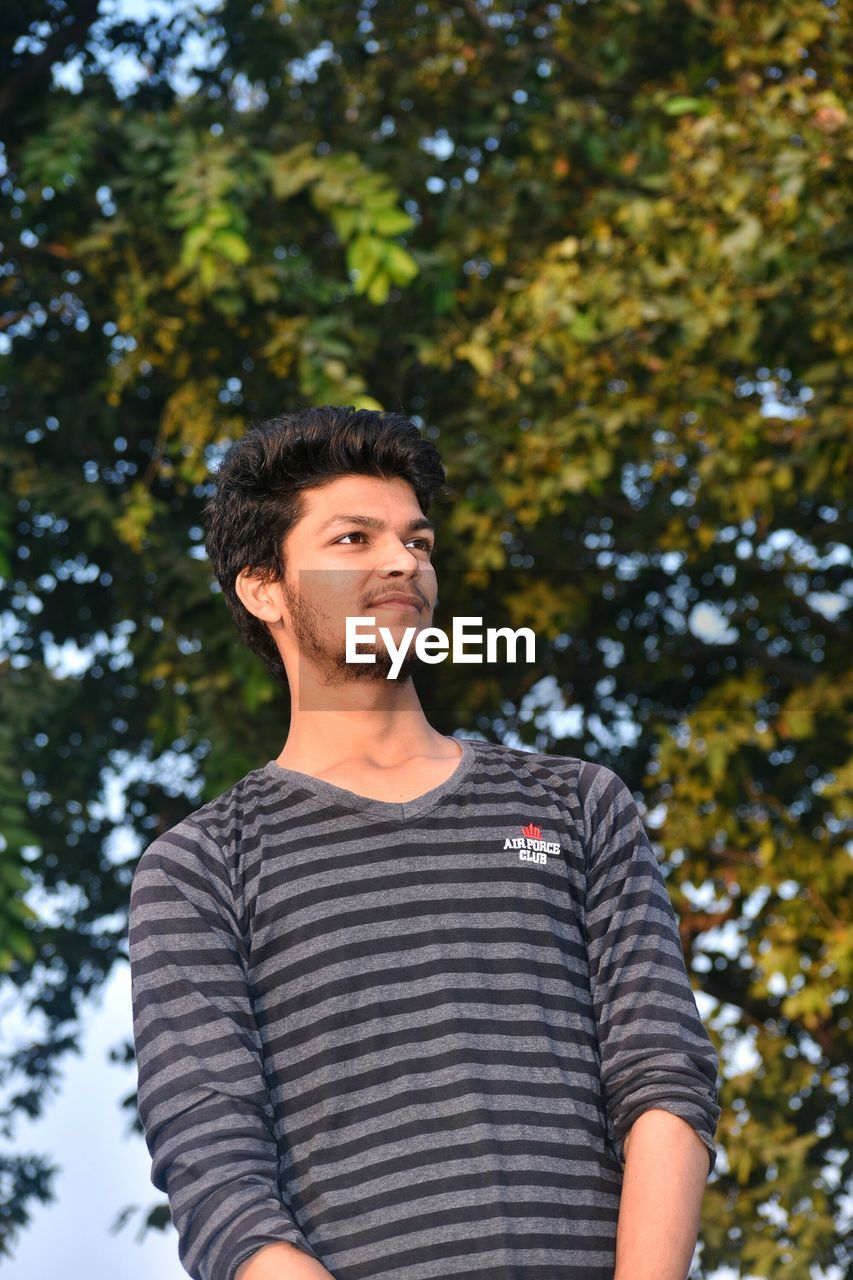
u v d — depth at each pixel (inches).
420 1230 55.7
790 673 278.1
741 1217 245.6
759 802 261.4
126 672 280.4
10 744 220.4
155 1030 60.1
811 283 227.3
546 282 219.8
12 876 201.5
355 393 223.8
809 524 280.1
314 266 266.2
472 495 243.0
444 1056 58.1
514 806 64.3
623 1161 59.6
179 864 62.9
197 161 218.7
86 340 264.2
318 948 60.3
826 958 240.8
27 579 265.4
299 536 67.3
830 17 214.8
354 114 281.3
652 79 275.0
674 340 228.5
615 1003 61.7
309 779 64.4
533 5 282.2
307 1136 58.0
